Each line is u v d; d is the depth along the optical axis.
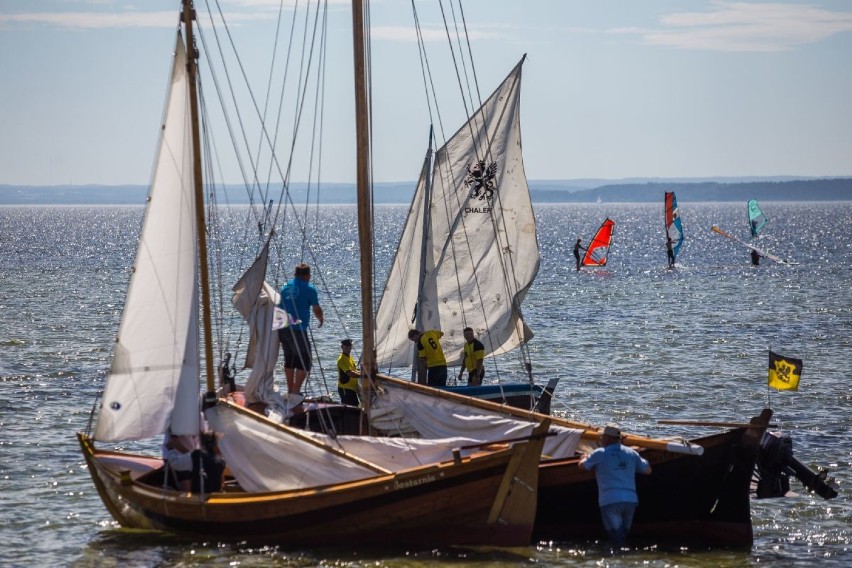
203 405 81.81
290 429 79.50
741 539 79.00
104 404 79.38
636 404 135.00
